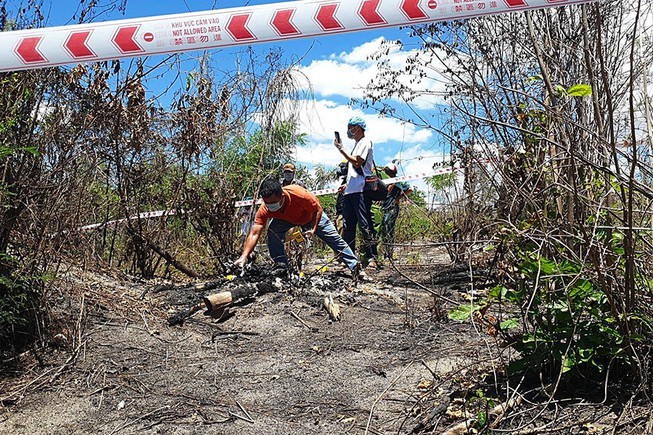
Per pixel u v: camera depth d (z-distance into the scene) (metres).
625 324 3.18
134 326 5.07
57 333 4.60
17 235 4.55
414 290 6.43
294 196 6.30
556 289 3.42
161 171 7.19
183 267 7.20
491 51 5.05
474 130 4.39
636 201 3.56
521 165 3.72
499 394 3.43
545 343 3.38
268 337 5.04
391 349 4.68
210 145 7.21
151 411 3.68
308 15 3.76
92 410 3.71
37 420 3.58
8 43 3.82
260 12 3.78
